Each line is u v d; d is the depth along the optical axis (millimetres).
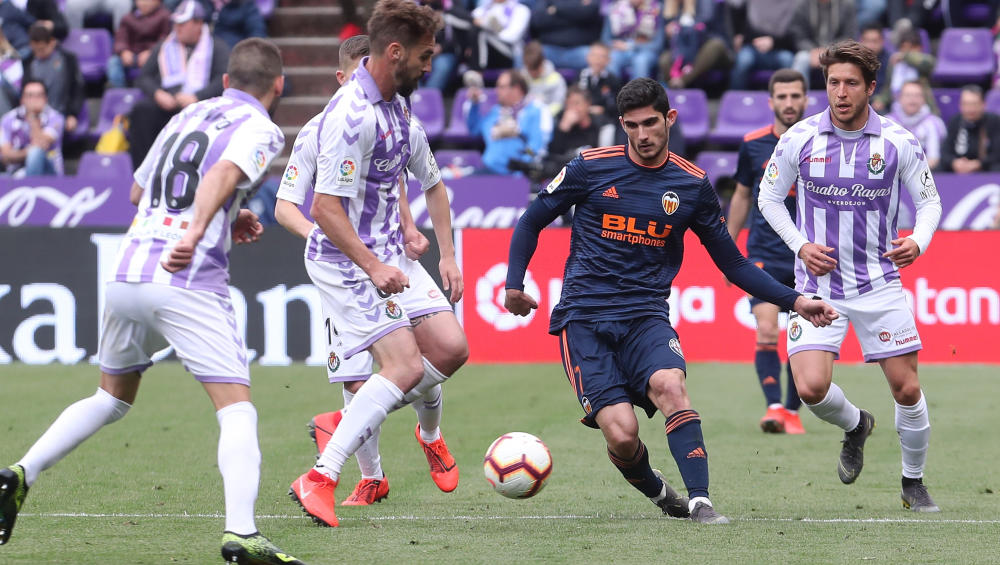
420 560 15062
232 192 15172
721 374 38094
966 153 45406
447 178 43688
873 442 27203
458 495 20734
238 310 41125
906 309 19688
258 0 58906
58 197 45188
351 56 20141
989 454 25344
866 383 36375
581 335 18344
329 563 14875
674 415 17750
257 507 19250
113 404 15836
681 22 53000
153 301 14898
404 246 19453
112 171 50469
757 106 52156
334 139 16953
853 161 19625
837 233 19906
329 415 20188
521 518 18406
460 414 30750
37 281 41344
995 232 39594
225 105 15641
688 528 17406
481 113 52062
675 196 18203
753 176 27906
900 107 47031
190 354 14961
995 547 16047
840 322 20141
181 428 28609
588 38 54188
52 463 15445
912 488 19562
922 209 19656
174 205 15219
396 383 17719
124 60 55594
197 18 47938
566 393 34438
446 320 19266
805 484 22016
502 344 41312
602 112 48156
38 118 50719
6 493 14992
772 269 27781
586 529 17344
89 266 41344
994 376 37562
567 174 18469
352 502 19766
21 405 31984
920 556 15414
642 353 18078
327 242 18188
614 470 23234
